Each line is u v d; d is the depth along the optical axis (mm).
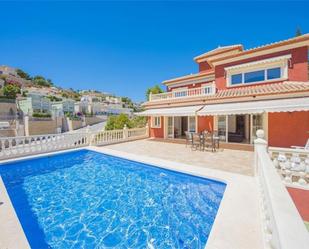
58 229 7512
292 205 2926
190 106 25328
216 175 11305
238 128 26391
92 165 16609
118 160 17500
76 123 97875
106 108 147375
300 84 18438
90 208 9195
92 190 11289
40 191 11141
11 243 5277
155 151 19766
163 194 10633
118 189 11383
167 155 17594
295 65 20328
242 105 19219
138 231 7410
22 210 8992
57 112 94875
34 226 7727
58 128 81938
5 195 8680
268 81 22078
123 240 6891
